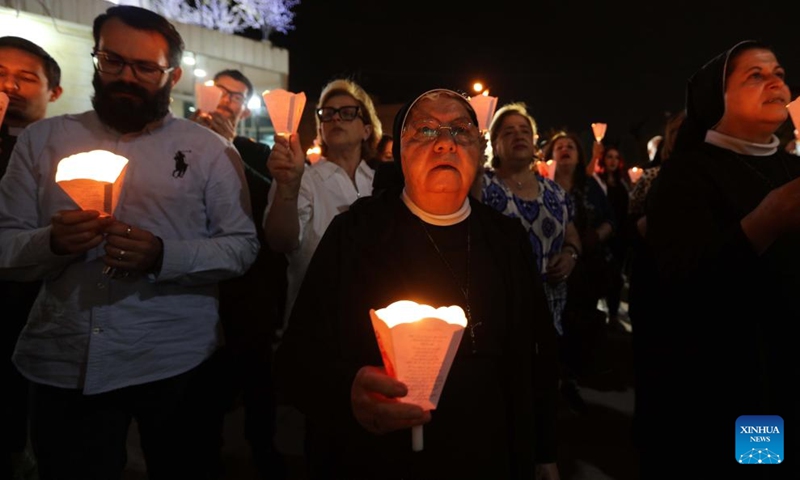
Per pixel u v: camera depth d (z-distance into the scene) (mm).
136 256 1807
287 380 1562
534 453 1602
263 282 3176
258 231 3166
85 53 7309
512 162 3457
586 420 4160
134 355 1965
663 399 1994
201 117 3637
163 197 2031
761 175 1927
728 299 1742
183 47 2109
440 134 1571
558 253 3568
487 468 1496
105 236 1765
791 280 1793
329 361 1501
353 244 1600
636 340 2178
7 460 2914
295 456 3615
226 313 3074
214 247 2072
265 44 10289
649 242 2049
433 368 1194
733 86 1989
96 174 1632
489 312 1591
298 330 1594
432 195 1590
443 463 1458
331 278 1602
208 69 9469
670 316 1966
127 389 1992
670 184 1973
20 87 3004
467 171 1607
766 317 1833
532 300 1698
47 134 1996
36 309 1979
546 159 5191
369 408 1251
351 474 1528
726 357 1838
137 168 1996
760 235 1578
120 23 1904
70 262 1920
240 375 3178
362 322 1531
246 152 3885
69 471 1918
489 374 1557
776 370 1817
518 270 1667
